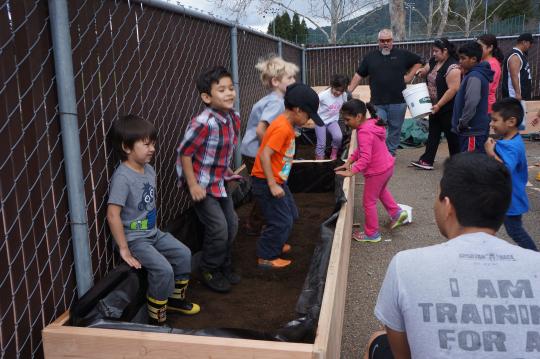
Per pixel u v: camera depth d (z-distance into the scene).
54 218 2.48
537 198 6.58
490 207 1.70
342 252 3.36
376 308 1.76
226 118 3.36
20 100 2.22
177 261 2.98
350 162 4.98
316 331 2.35
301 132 8.09
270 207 3.64
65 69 2.39
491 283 1.60
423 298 1.61
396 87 7.93
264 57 7.50
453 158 1.83
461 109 6.11
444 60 7.85
